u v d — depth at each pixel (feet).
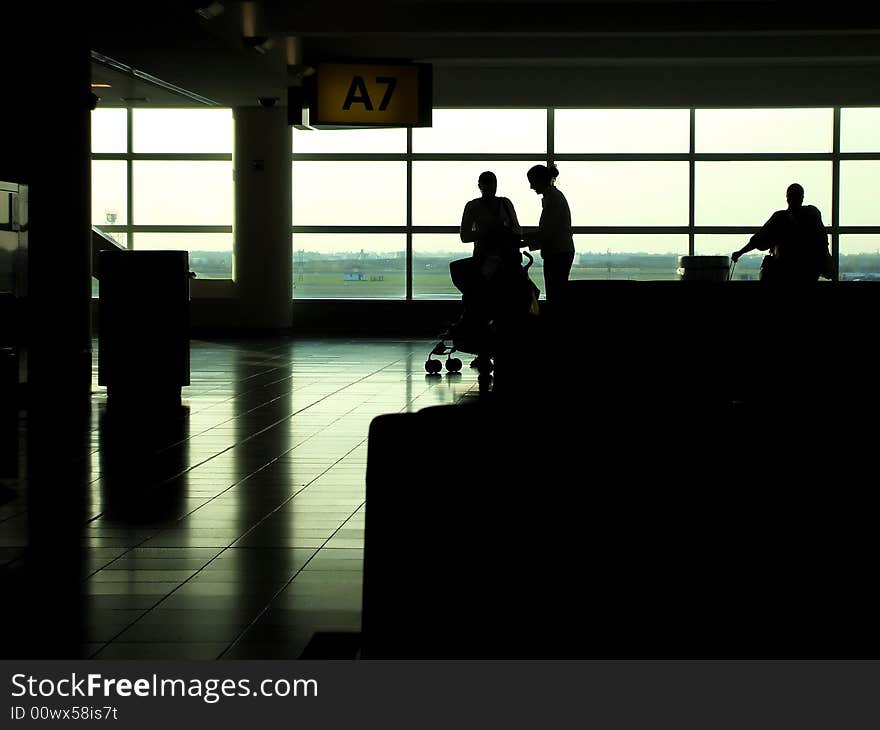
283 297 59.82
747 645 5.73
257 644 10.41
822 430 5.92
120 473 19.44
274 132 58.54
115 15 33.86
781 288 16.39
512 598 5.67
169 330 29.04
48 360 32.73
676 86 57.77
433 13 39.29
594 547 5.69
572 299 16.88
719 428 5.83
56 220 32.71
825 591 5.81
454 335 31.71
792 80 57.21
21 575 12.92
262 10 36.60
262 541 14.58
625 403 6.07
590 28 39.81
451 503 5.69
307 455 21.42
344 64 40.22
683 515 5.74
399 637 5.67
